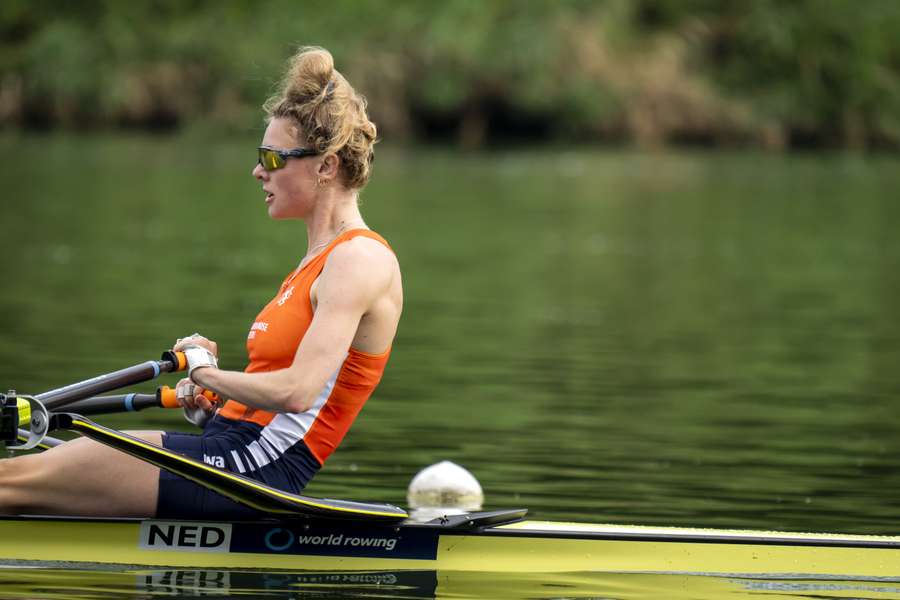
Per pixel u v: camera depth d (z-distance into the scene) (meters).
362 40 164.38
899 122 189.50
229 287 55.47
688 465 28.48
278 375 17.81
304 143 18.45
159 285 55.56
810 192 122.50
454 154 157.75
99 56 154.25
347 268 18.05
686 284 62.78
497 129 177.62
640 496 25.80
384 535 19.62
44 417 17.62
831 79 188.38
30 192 97.62
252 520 19.27
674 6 187.62
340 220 18.73
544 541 19.92
